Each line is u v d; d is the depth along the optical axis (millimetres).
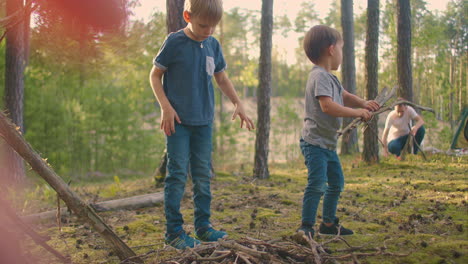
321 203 3863
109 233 1971
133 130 11312
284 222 3229
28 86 9219
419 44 9586
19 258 1646
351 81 10000
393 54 10727
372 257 2293
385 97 2811
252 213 3590
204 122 2648
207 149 2703
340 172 2736
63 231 3133
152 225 3295
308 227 2596
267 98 5879
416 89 12648
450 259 2207
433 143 8617
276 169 7715
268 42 5793
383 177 5434
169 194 2549
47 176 1821
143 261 2172
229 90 2895
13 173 5332
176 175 2553
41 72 8508
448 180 4836
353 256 1998
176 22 5391
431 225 2955
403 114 6828
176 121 2570
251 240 2203
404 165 6297
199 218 2678
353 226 3016
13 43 5953
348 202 3916
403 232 2812
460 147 6883
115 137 11250
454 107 8891
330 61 2701
